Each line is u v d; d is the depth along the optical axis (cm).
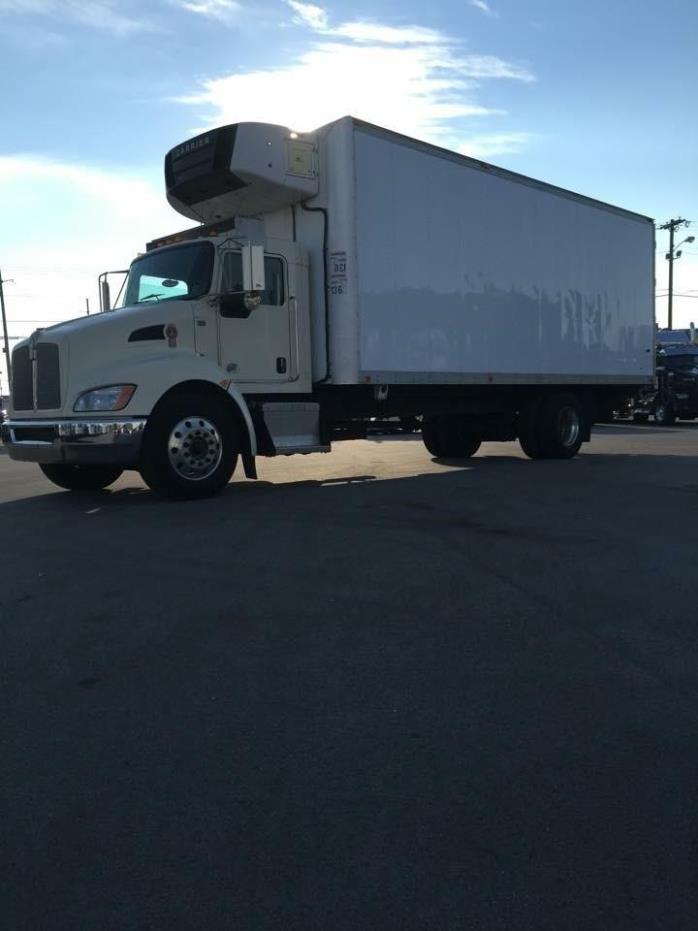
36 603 509
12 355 923
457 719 346
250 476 934
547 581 550
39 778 303
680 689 376
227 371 948
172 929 225
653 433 2261
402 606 496
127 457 834
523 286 1257
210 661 410
